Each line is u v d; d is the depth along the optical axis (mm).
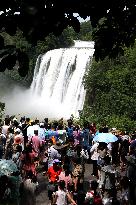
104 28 4348
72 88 47531
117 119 26953
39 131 16094
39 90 55094
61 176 11344
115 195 10609
